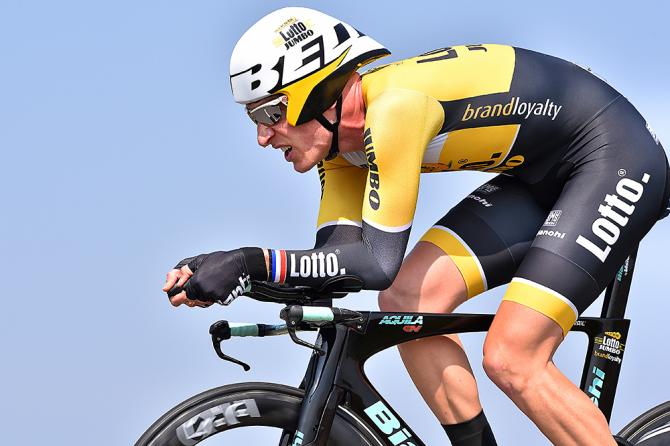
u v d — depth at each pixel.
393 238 8.50
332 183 9.59
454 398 9.28
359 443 9.05
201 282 8.27
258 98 8.73
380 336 8.84
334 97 8.77
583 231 8.89
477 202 9.65
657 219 9.46
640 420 10.81
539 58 9.55
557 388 8.77
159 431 8.66
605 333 9.77
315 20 8.83
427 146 9.08
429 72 8.95
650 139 9.37
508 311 8.77
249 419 8.87
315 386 8.71
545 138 9.34
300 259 8.45
